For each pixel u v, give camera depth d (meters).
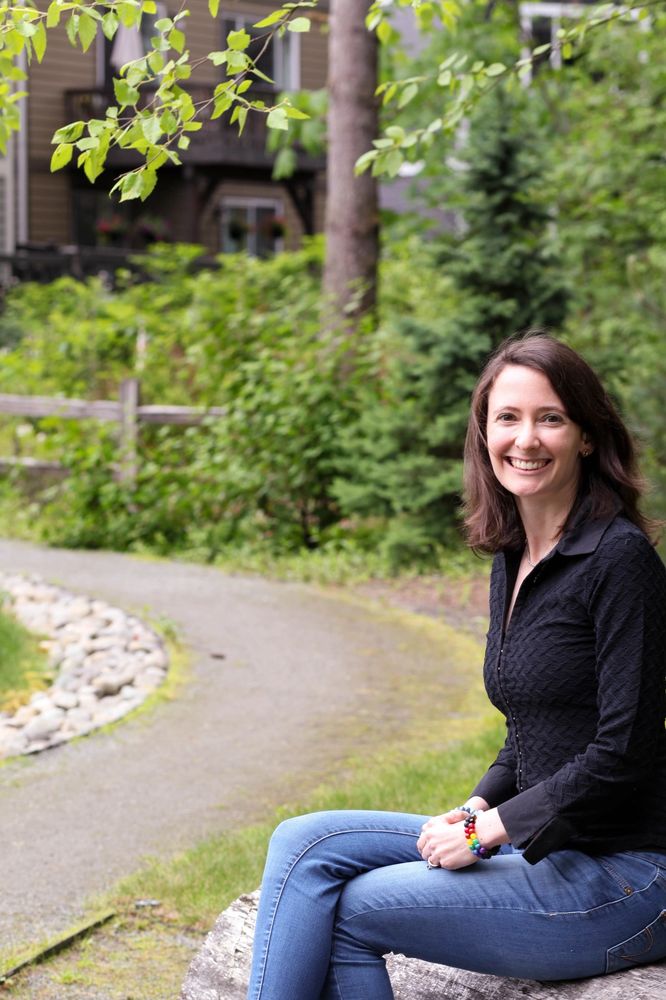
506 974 2.36
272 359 10.62
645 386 9.91
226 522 10.20
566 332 10.09
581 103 14.14
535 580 2.42
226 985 2.81
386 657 7.04
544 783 2.31
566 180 13.33
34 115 22.86
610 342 11.47
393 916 2.36
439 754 5.23
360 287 11.06
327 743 5.56
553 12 19.59
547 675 2.36
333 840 2.46
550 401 2.43
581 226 12.83
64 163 3.14
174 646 7.17
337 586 8.89
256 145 23.39
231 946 2.83
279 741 5.60
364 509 9.62
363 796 4.68
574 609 2.35
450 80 5.02
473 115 9.25
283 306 11.27
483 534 2.60
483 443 2.61
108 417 10.70
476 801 2.59
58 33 22.62
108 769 5.23
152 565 9.57
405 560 9.34
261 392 9.87
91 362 13.13
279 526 10.09
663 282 11.80
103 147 3.12
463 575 9.01
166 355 12.63
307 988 2.37
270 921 2.40
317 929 2.38
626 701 2.26
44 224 23.42
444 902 2.33
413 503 9.19
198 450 10.35
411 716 5.97
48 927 3.75
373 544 9.81
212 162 22.62
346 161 11.02
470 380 9.20
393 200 22.58
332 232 11.13
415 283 14.70
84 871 4.18
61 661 6.91
